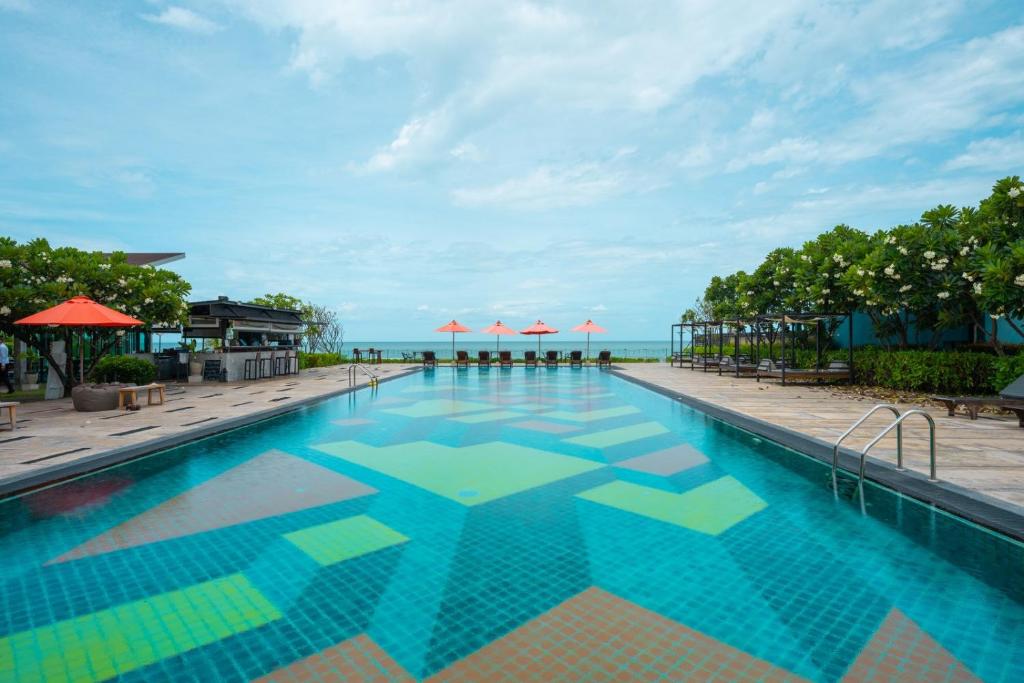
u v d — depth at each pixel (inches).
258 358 713.6
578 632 98.8
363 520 163.9
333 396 517.3
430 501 183.5
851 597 112.3
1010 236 377.7
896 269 470.6
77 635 99.1
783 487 199.6
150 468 232.4
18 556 137.1
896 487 189.9
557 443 287.0
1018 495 174.4
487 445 281.7
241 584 120.3
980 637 96.3
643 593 114.9
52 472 211.3
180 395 506.6
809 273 633.0
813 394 497.4
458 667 87.7
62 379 505.7
